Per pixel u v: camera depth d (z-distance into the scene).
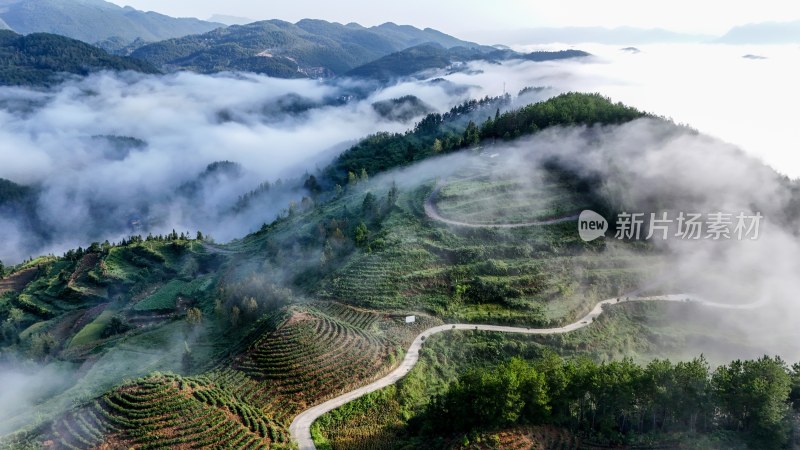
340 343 116.31
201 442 86.00
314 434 93.38
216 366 114.00
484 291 139.88
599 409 88.62
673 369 84.62
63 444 83.62
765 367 81.25
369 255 157.25
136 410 89.00
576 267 149.75
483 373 94.06
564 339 123.44
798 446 77.25
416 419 97.56
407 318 131.00
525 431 85.50
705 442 79.12
